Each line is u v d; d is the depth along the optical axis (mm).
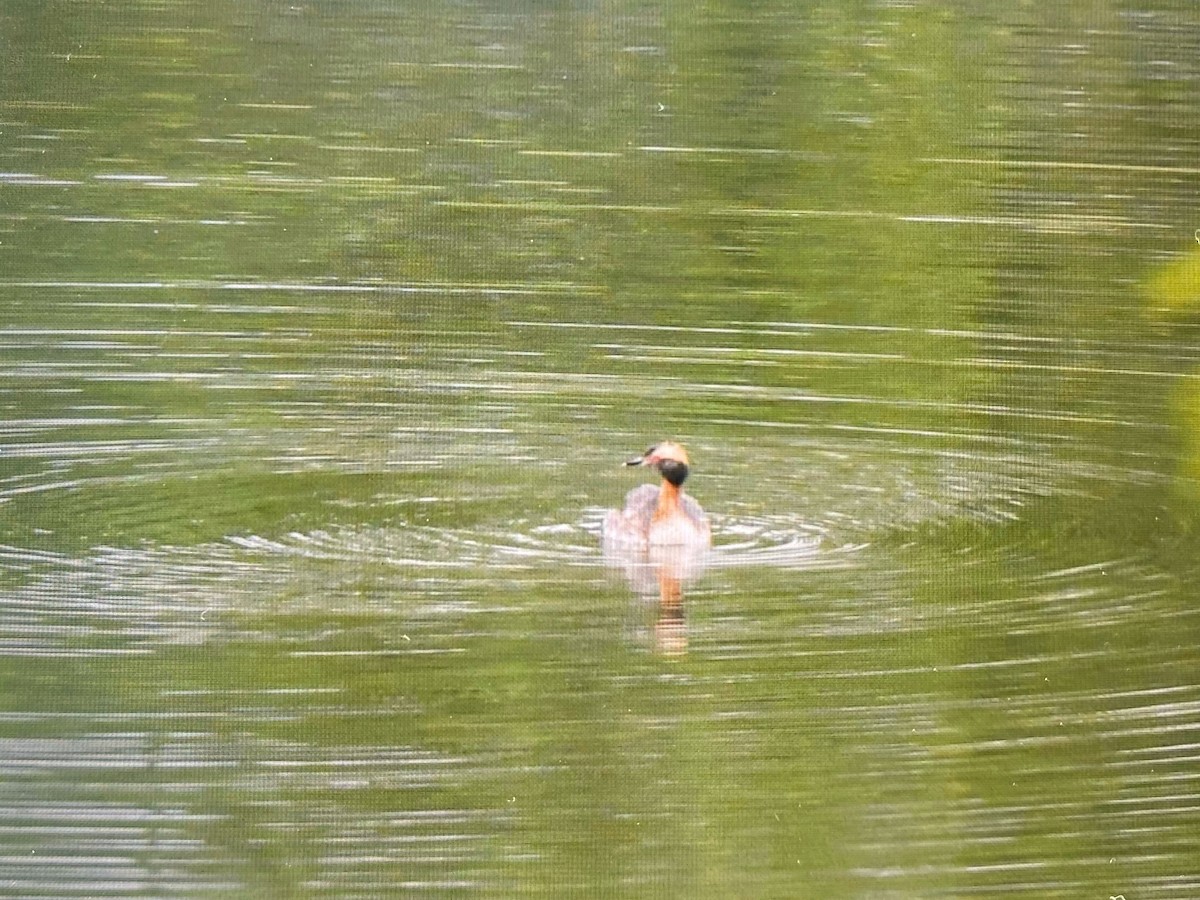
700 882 10203
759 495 15664
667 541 13906
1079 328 19438
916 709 11930
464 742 11516
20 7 25547
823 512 15320
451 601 13078
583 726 11766
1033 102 23391
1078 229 21047
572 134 23266
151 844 10523
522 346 18891
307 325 19250
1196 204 21531
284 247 20938
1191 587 13688
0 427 16547
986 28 24688
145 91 24203
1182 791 11125
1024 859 10523
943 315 19656
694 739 11516
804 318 19656
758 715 11914
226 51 25219
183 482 15477
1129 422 17469
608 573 13680
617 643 12531
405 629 12703
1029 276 20312
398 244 21078
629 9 25891
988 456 16609
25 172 22406
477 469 15969
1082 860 10570
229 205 21844
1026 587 13758
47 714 11727
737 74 24234
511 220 21562
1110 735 11695
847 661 12477
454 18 26219
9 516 14633
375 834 10703
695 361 18578
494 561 14008
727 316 19625
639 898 10125
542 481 15867
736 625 13016
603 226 21656
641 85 24422
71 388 17516
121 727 11594
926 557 14180
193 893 10031
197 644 12438
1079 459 16594
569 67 24828
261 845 10438
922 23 25062
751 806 10992
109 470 15703
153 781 11062
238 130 23453
